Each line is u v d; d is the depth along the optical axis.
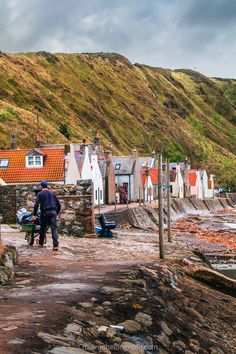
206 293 17.97
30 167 64.06
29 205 34.69
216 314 15.80
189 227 69.56
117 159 105.00
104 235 34.53
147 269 17.23
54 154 65.50
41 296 11.93
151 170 122.88
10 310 10.44
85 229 32.31
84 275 15.24
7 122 158.88
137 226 55.94
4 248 16.69
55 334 9.05
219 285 19.95
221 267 36.06
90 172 78.62
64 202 32.38
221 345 12.87
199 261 23.64
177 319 12.84
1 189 35.03
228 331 14.62
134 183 102.69
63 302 11.31
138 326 11.11
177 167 134.00
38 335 8.73
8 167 64.50
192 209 123.06
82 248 24.91
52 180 62.78
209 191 179.62
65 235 32.00
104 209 66.19
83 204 32.28
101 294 12.55
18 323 9.34
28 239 24.78
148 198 111.44
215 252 42.16
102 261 19.50
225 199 177.25
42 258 19.70
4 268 14.52
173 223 77.06
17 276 14.86
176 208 101.25
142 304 12.52
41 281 14.10
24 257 19.72
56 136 176.25
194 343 11.95
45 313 10.23
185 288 17.39
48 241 25.95
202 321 14.38
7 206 34.97
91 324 10.16
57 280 14.30
